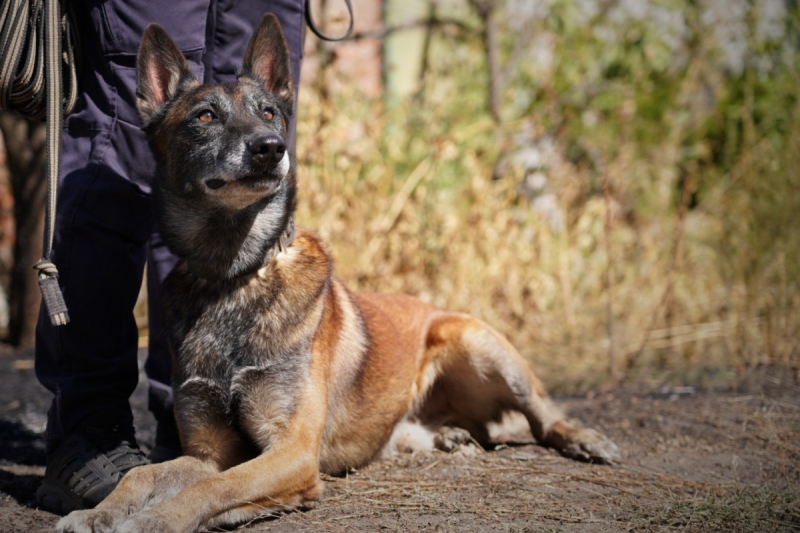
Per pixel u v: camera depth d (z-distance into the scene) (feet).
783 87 25.49
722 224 23.27
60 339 10.78
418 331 14.76
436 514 10.37
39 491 10.85
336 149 23.41
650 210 28.94
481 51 32.71
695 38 32.91
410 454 13.89
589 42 32.71
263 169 10.54
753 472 12.48
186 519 9.06
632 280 25.46
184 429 10.99
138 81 11.03
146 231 11.57
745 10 30.04
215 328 10.82
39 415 16.81
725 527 10.00
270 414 10.75
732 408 16.63
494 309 24.26
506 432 15.44
